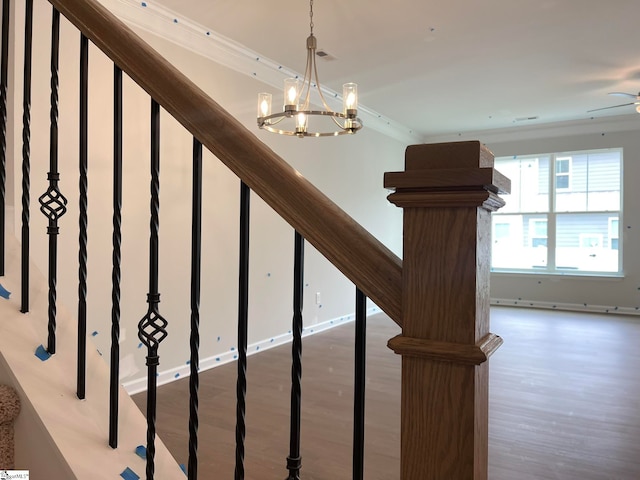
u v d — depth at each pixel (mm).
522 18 3465
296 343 755
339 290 5648
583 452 2299
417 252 611
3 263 1264
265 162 712
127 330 3049
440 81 4906
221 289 3803
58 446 933
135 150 3096
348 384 3338
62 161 2680
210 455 2215
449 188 585
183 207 3434
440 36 3762
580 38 3830
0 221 1256
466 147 582
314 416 2734
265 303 4355
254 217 4203
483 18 3465
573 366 3863
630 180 6578
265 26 3539
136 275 3105
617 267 6762
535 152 7168
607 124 6664
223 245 3814
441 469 598
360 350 698
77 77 2752
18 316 1151
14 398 992
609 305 6703
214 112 763
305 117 3049
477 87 5141
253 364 3844
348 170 5738
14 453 1011
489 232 635
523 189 7379
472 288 582
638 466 2154
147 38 3217
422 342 600
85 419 1011
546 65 4445
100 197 2889
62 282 2686
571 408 2898
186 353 3486
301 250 749
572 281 6949
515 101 5730
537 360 4055
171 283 3355
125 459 972
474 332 581
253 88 4180
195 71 3588
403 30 3635
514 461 2201
